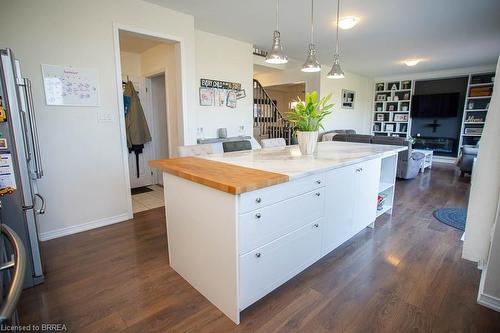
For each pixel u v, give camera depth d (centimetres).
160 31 320
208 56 425
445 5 321
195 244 178
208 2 311
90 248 245
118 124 296
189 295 181
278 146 322
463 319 160
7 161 171
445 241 262
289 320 159
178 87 360
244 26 393
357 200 250
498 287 166
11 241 77
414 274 206
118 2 283
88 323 156
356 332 150
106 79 282
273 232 164
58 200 266
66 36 254
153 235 273
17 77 180
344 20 338
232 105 464
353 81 797
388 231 285
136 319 159
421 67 707
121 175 305
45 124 252
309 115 242
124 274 205
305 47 505
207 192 159
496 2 312
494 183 170
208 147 274
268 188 155
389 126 873
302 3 316
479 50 529
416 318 161
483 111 692
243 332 150
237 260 147
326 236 214
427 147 797
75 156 271
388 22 378
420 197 407
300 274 205
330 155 246
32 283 188
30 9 234
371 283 195
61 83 255
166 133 485
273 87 923
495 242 164
